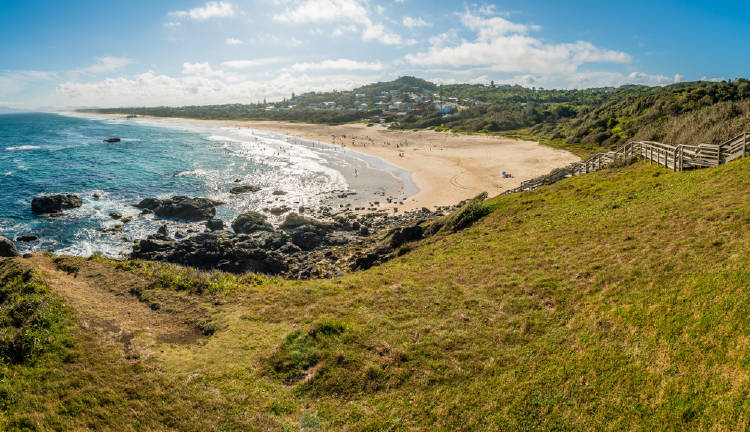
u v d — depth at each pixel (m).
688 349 8.68
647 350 9.12
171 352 12.11
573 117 146.25
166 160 80.62
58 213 44.31
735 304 9.18
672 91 88.38
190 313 15.09
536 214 22.97
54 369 10.95
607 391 8.45
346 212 47.38
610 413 7.94
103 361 11.43
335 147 106.94
